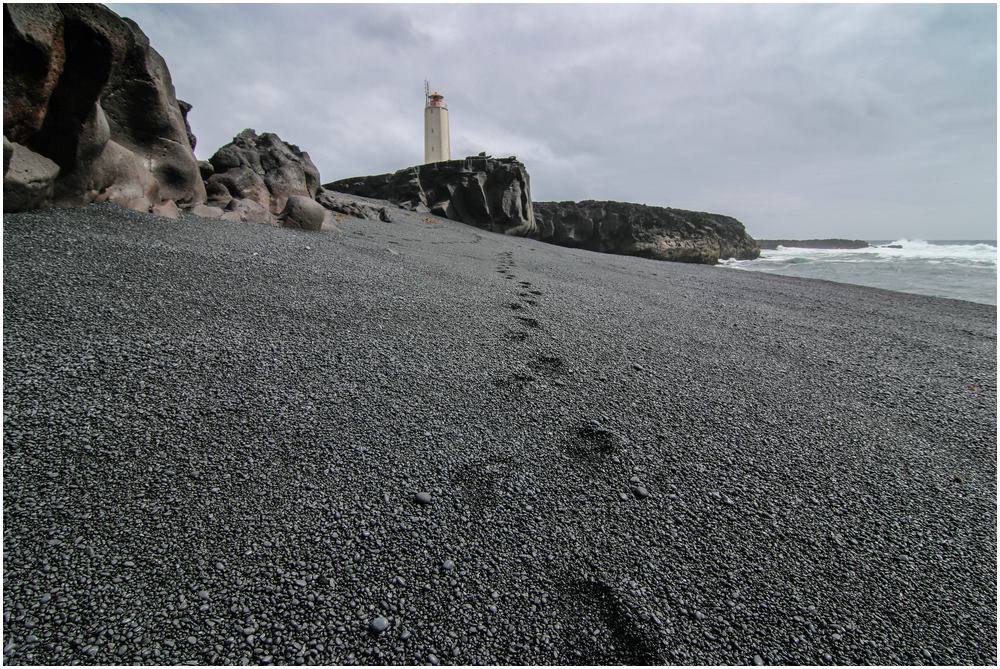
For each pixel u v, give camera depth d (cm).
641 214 3030
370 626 171
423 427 286
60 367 279
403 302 509
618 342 483
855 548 226
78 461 220
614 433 303
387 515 218
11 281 360
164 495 211
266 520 207
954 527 246
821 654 177
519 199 2673
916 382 454
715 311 720
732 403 363
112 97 743
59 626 159
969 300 1218
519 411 319
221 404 276
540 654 169
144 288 404
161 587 175
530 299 632
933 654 180
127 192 676
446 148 4328
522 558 204
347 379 326
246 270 503
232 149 1125
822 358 507
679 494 252
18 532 184
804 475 279
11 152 487
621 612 185
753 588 200
